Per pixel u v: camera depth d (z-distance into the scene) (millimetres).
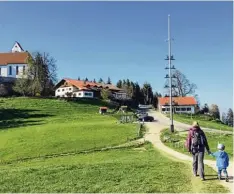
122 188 17828
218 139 55344
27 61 141375
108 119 90562
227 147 44219
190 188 17812
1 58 164625
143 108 169000
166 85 68625
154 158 33594
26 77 137125
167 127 75812
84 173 21188
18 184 18969
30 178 20188
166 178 19797
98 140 53562
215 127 88438
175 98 157625
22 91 133750
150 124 82812
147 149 45688
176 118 110750
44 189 17938
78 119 90000
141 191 17297
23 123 80688
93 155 41938
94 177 20188
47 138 55656
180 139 55125
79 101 131000
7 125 77250
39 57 139000
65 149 47312
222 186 18219
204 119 127438
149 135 60969
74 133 60375
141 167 23219
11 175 21156
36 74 137750
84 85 159875
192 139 20359
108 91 154250
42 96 133250
